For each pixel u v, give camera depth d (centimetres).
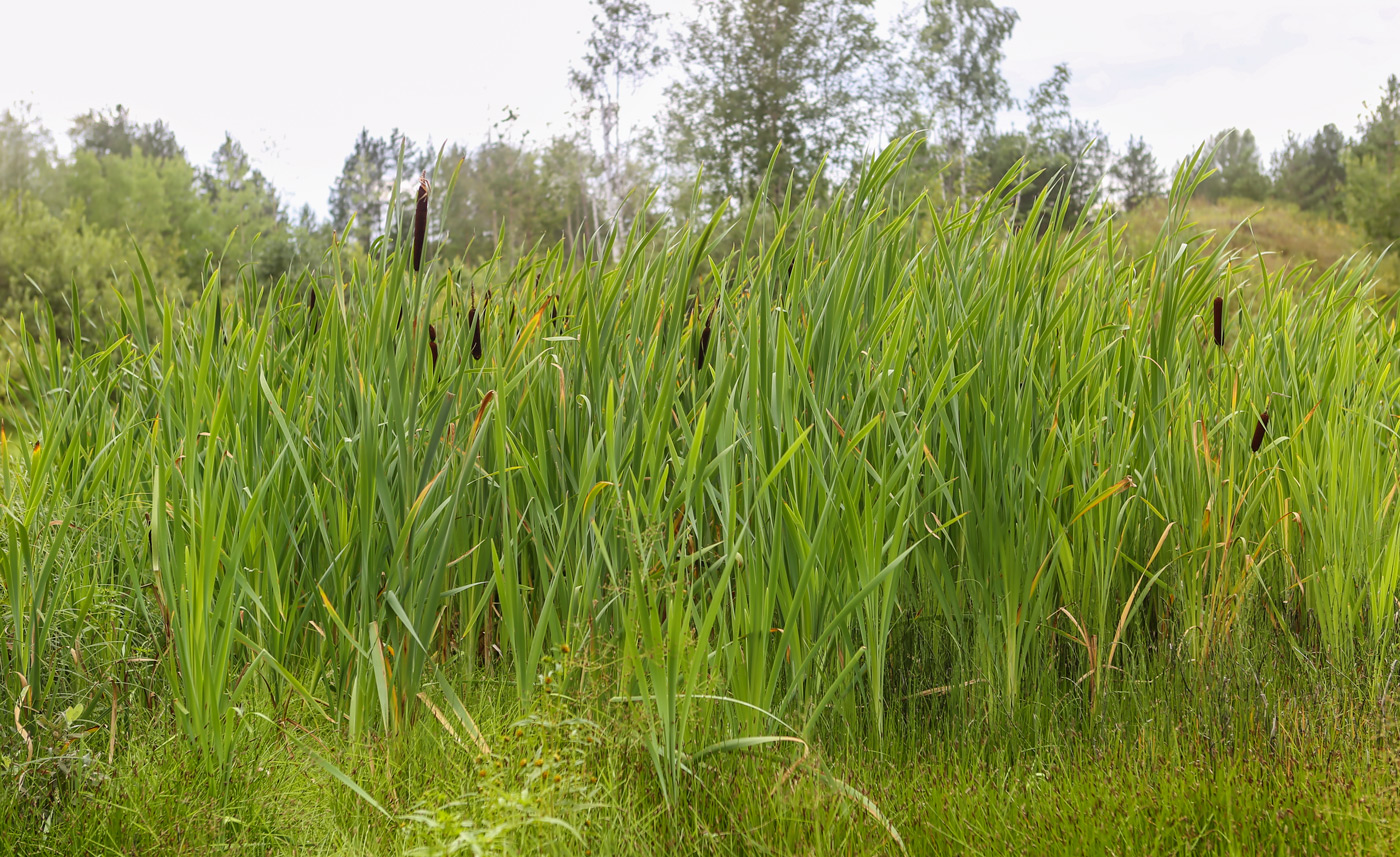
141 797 214
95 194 3659
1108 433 289
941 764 234
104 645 262
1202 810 209
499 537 283
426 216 249
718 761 222
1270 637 310
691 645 237
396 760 229
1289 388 337
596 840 195
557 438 272
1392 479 331
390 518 241
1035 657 271
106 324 331
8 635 247
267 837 208
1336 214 3469
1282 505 312
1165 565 281
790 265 299
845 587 238
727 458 233
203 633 213
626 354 275
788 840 199
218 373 263
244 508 251
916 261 285
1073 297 297
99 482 255
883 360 259
